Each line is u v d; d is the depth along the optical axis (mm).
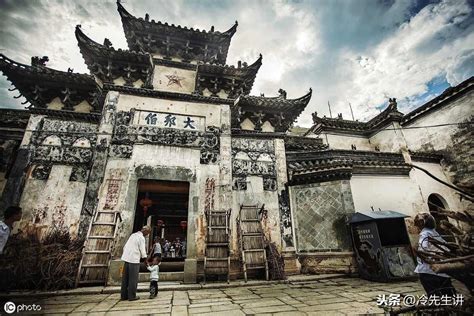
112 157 9492
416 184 12375
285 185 11102
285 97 13055
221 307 5281
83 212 8500
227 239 8914
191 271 8164
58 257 7027
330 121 18844
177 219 19688
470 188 3396
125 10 12734
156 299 6082
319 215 10656
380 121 18109
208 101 11570
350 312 4719
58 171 9070
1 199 8289
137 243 6359
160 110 10820
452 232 3580
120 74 11766
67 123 9898
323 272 9758
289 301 5715
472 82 13656
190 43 14375
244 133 11547
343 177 10805
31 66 10055
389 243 8898
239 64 12961
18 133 9906
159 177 9617
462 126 14195
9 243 7098
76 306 5406
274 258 8805
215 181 10133
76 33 10445
